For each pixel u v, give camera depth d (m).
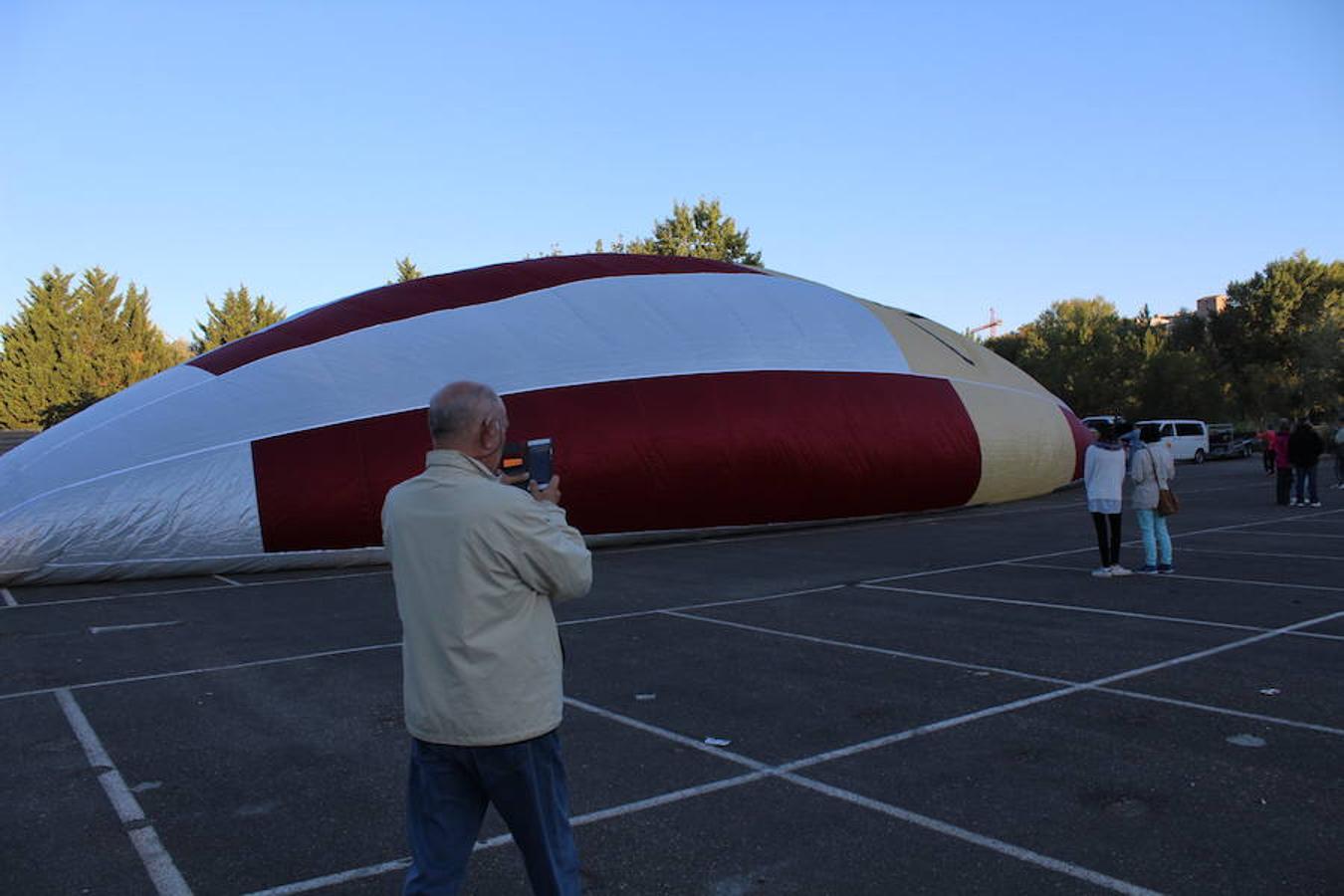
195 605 9.56
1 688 6.32
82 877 3.50
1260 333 56.59
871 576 10.49
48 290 51.31
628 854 3.58
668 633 7.68
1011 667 6.31
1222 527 14.36
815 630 7.67
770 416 14.25
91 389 49.03
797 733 5.03
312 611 9.12
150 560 11.13
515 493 2.51
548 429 12.80
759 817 3.91
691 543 14.20
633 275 15.54
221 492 11.45
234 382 12.43
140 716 5.62
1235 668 6.12
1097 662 6.37
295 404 12.19
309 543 11.75
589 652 7.04
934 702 5.55
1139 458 10.04
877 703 5.55
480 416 2.59
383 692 6.09
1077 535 14.06
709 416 13.81
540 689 2.48
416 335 13.30
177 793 4.34
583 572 2.53
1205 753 4.55
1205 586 9.21
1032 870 3.38
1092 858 3.46
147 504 11.19
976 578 10.10
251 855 3.66
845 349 15.88
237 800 4.24
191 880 3.46
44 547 10.70
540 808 2.48
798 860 3.50
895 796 4.10
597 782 4.36
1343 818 3.76
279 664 6.93
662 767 4.55
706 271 16.45
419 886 2.43
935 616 8.11
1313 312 55.06
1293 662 6.24
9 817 4.08
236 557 11.48
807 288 17.14
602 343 13.90
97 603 9.74
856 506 15.28
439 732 2.43
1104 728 4.98
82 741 5.15
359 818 4.01
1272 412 52.88
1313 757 4.47
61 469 11.40
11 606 9.63
